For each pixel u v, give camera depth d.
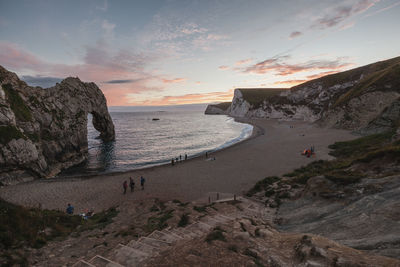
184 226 11.67
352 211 10.22
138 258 7.09
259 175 28.77
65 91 52.47
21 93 39.59
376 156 16.55
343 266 5.02
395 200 9.12
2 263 7.65
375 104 52.75
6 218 11.21
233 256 6.14
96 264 7.12
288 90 131.25
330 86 98.69
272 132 72.31
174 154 50.72
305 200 14.48
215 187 25.30
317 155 35.78
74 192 25.48
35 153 33.34
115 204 21.59
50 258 8.61
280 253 6.48
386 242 6.33
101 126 71.00
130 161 44.75
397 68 55.88
